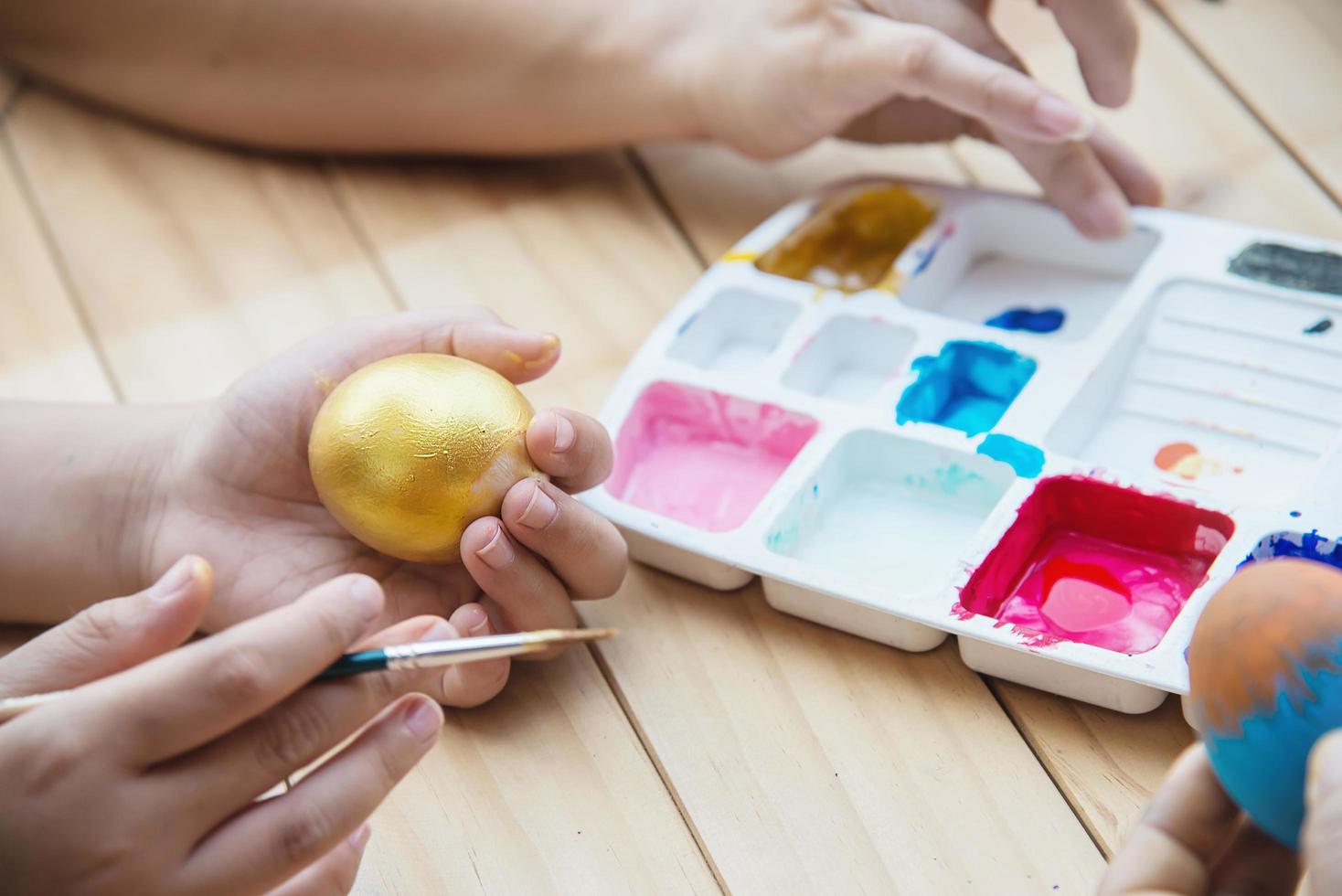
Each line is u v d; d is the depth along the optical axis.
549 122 1.32
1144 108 1.34
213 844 0.67
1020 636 0.86
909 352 1.07
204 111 1.36
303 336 1.21
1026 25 1.45
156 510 0.97
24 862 0.64
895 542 0.99
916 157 1.33
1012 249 1.20
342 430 0.83
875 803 0.85
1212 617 0.62
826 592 0.91
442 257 1.28
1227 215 1.23
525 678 0.94
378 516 0.83
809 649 0.94
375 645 0.71
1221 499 0.91
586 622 0.97
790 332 1.10
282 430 0.94
